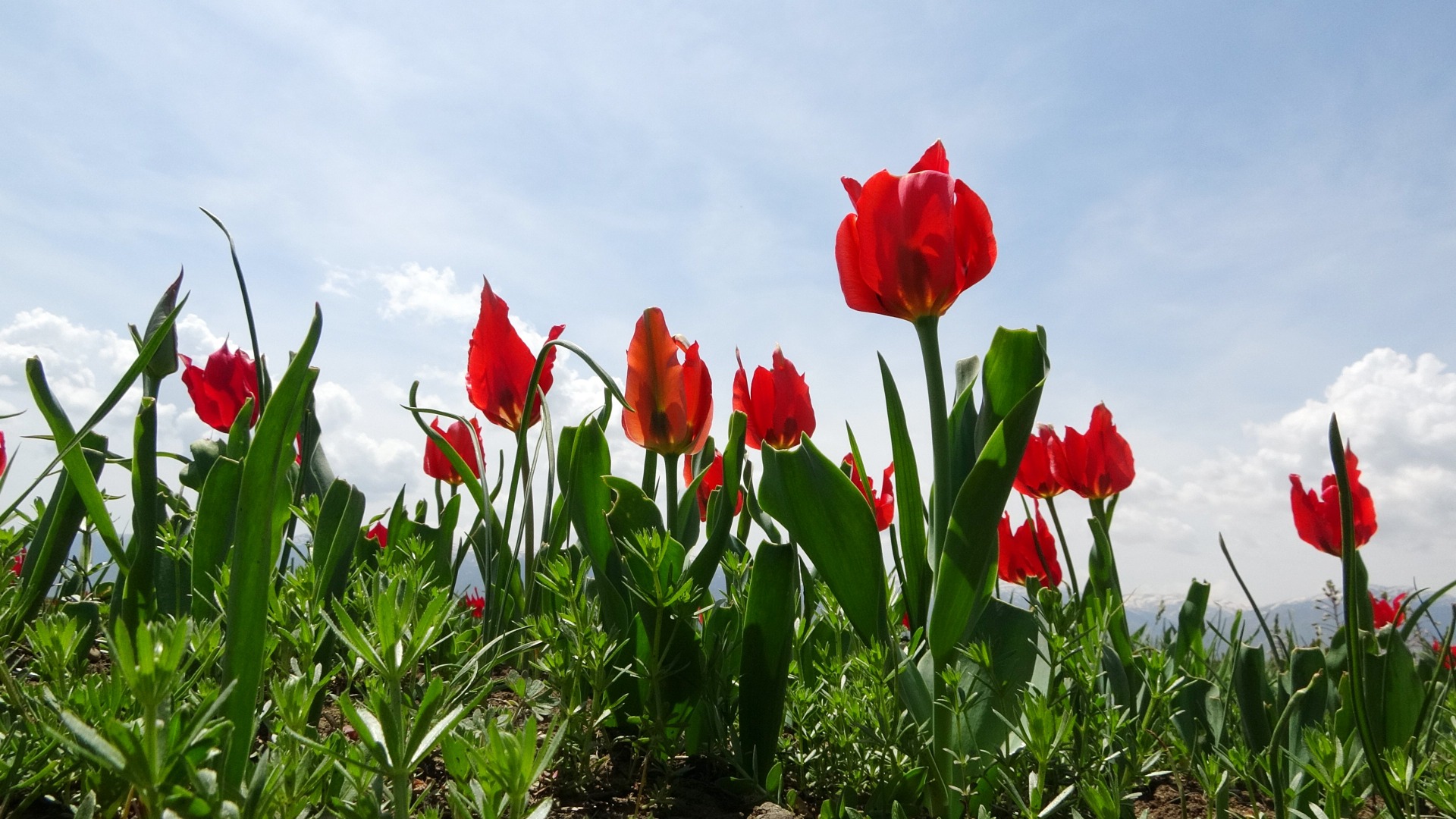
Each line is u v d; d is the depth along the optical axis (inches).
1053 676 12.8
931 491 14.2
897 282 13.8
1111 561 21.1
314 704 10.7
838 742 13.4
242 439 16.1
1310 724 15.8
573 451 15.0
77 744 5.0
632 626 13.9
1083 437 22.1
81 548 20.1
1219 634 21.4
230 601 6.7
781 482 14.0
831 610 16.3
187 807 5.3
